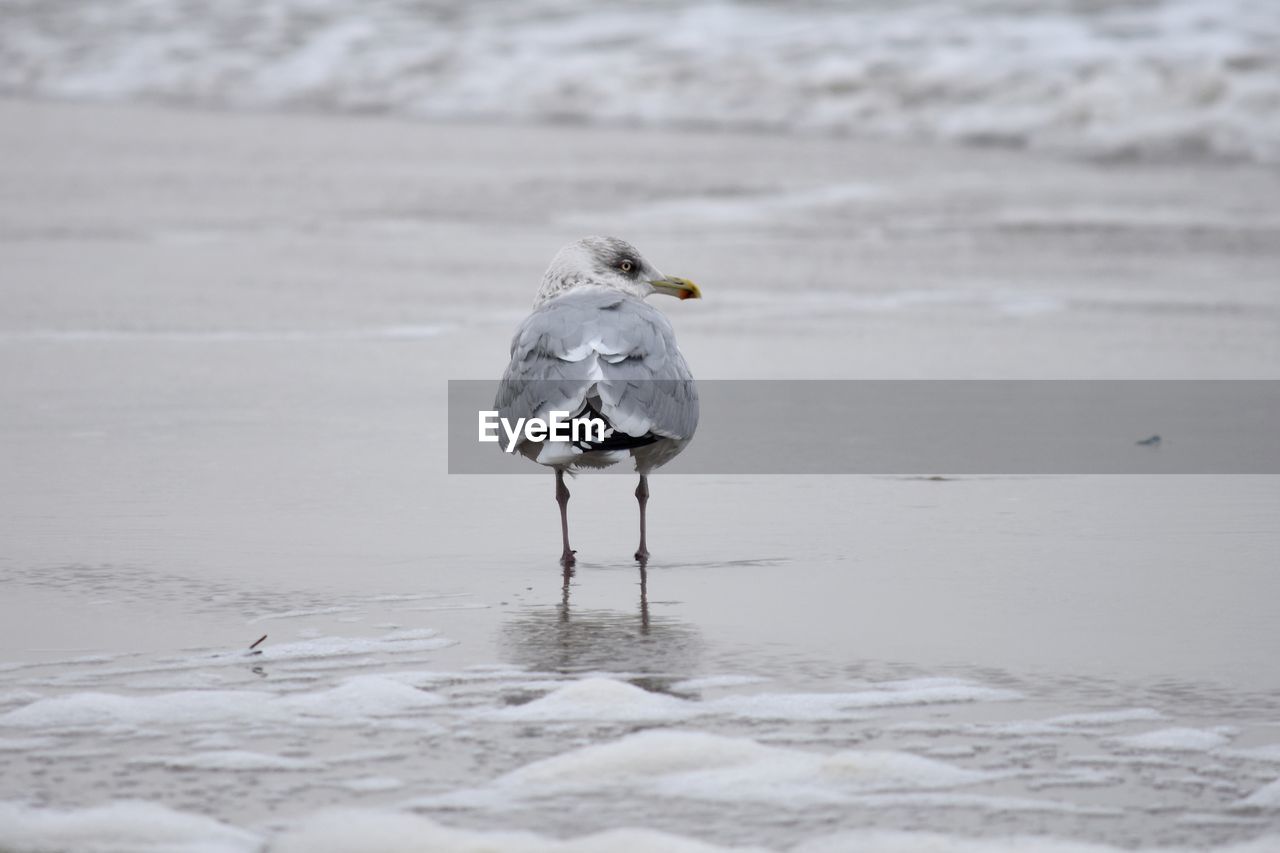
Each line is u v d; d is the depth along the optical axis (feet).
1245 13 144.15
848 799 23.91
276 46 163.32
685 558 39.63
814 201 105.50
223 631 33.19
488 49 156.04
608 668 30.71
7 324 71.20
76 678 29.99
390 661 31.17
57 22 174.81
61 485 46.47
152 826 22.84
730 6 160.15
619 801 23.89
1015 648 31.83
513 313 74.23
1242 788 24.41
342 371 62.75
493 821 23.30
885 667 30.66
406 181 112.68
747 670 30.58
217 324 71.61
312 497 45.34
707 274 83.76
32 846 22.30
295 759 25.73
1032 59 138.72
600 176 113.80
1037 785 24.53
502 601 35.68
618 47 152.76
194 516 43.19
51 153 125.29
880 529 42.16
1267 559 38.73
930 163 119.65
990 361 64.80
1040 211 101.81
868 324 72.23
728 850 21.93
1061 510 43.96
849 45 146.10
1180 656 31.22
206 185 111.65
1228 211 101.86
